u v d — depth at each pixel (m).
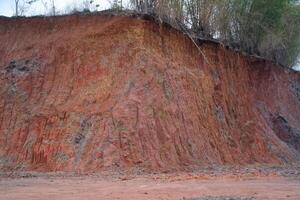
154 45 26.92
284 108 36.31
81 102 24.75
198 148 24.69
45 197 12.85
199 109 26.72
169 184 15.84
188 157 23.70
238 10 32.88
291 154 31.00
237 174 19.94
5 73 28.11
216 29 31.17
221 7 31.16
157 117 23.94
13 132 24.95
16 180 18.00
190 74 27.56
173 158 22.95
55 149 23.14
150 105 24.12
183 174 19.97
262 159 28.45
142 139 22.81
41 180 17.86
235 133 28.61
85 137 23.02
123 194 13.27
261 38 35.31
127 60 25.84
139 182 16.58
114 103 24.08
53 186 15.61
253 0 33.34
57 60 27.44
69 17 29.62
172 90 25.66
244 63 33.44
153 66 25.64
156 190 14.12
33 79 27.20
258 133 30.00
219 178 18.09
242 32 33.84
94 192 13.81
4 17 31.66
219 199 11.85
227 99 29.80
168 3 28.08
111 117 23.30
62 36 28.66
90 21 28.55
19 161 23.44
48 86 26.66
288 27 37.06
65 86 26.14
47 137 23.83
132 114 23.45
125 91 24.53
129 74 25.25
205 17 30.41
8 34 30.73
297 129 34.97
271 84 35.91
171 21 28.33
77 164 22.02
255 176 19.03
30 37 29.97
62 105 25.14
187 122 25.19
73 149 22.77
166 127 23.92
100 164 21.62
